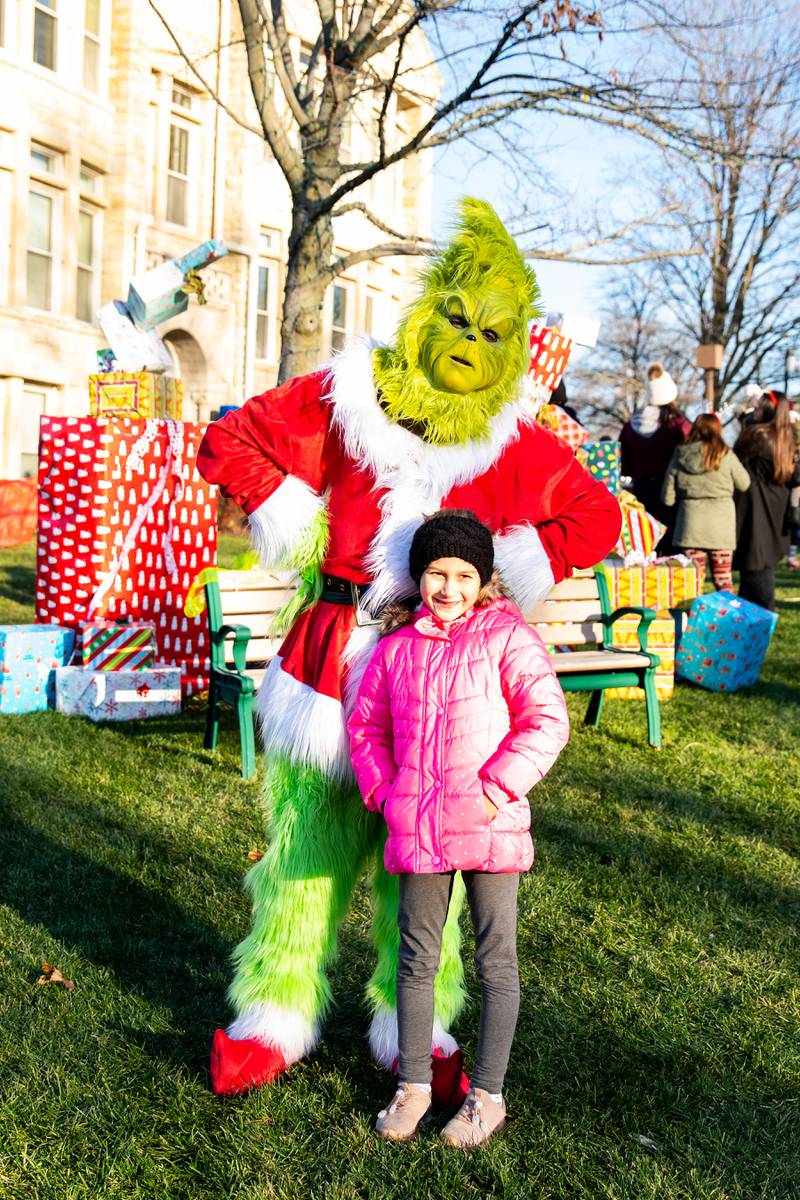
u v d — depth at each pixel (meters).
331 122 8.71
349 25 8.88
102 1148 2.45
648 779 5.54
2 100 17.39
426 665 2.44
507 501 2.66
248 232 22.52
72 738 5.89
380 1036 2.79
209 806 4.80
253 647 5.79
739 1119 2.66
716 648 7.64
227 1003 3.09
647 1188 2.36
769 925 3.82
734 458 8.48
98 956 3.35
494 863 2.39
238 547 14.36
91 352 19.67
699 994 3.29
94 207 19.91
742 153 8.87
